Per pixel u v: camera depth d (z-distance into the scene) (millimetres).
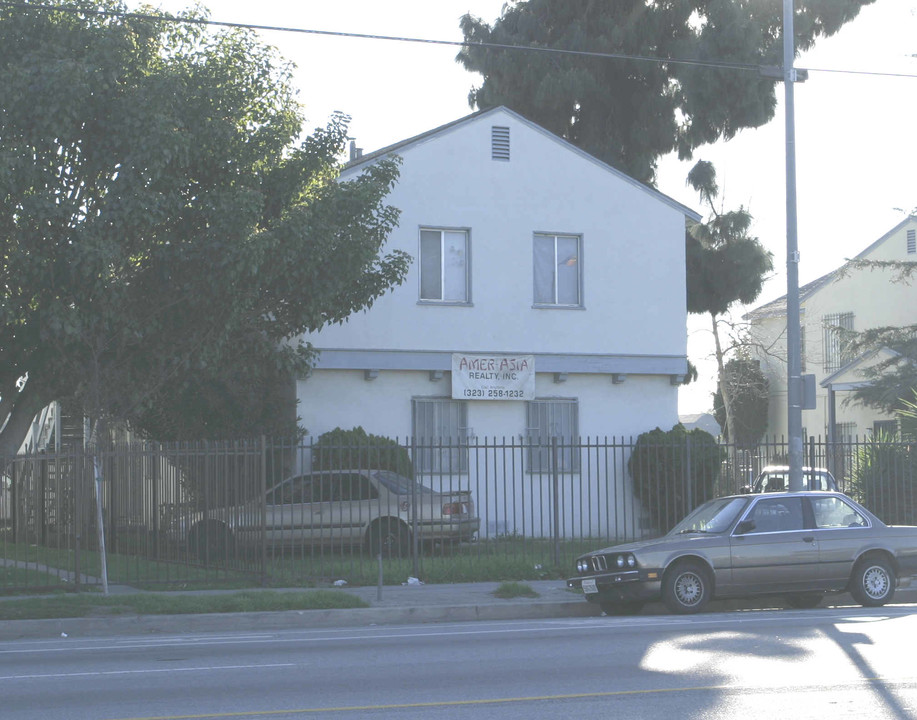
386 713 8008
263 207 17953
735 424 41781
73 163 16562
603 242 25875
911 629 12305
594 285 25719
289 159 18641
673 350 26188
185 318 17703
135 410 18484
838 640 11438
